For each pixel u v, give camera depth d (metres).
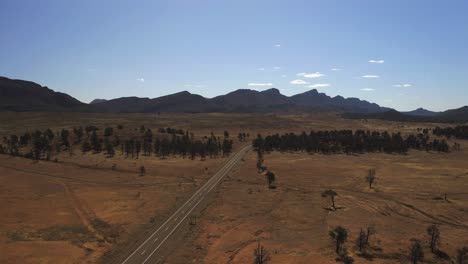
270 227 111.25
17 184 162.88
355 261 86.56
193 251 93.50
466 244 101.12
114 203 136.12
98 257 89.75
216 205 134.38
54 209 126.81
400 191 163.12
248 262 85.38
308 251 92.06
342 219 120.44
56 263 84.88
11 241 96.00
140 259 89.06
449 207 139.62
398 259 89.00
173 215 122.88
